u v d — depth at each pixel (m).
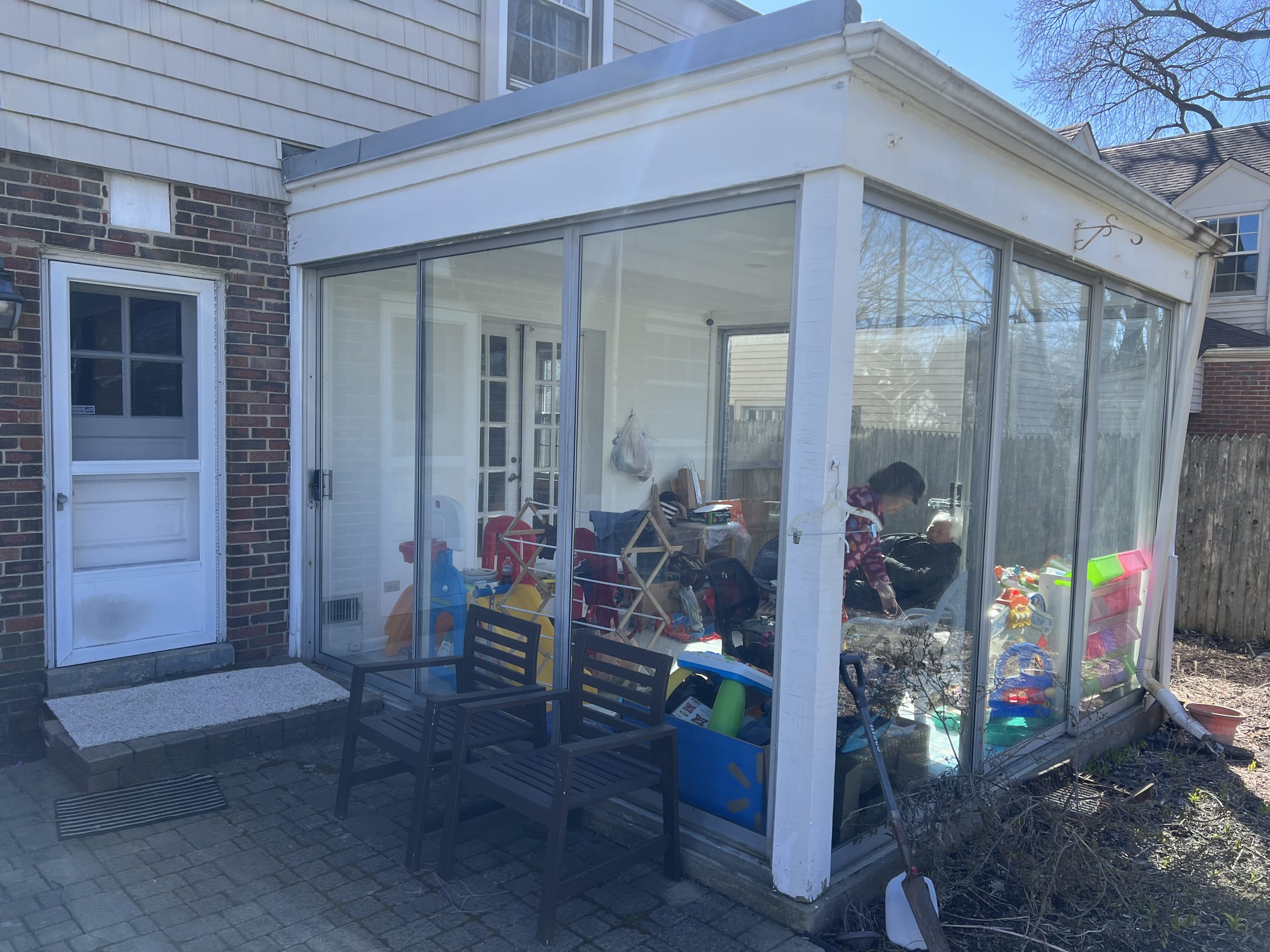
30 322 4.42
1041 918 3.16
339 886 3.25
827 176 2.89
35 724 4.54
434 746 3.38
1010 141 3.50
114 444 4.80
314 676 5.01
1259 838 4.09
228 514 5.16
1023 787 4.17
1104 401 4.93
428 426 4.73
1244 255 15.00
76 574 4.65
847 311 2.97
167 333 4.96
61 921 2.97
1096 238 4.31
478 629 4.09
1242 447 8.21
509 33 6.72
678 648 3.70
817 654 2.98
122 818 3.67
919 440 3.49
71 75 4.48
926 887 2.93
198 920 3.00
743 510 3.47
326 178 4.95
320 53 5.50
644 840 3.60
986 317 3.82
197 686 4.74
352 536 5.24
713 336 3.62
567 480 4.00
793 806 3.06
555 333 3.99
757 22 3.00
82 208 4.55
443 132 4.25
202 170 4.97
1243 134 16.31
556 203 3.78
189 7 4.88
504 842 3.64
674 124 3.33
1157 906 3.35
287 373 5.38
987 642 4.03
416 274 4.70
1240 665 7.37
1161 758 5.11
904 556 3.50
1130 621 5.42
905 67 2.86
